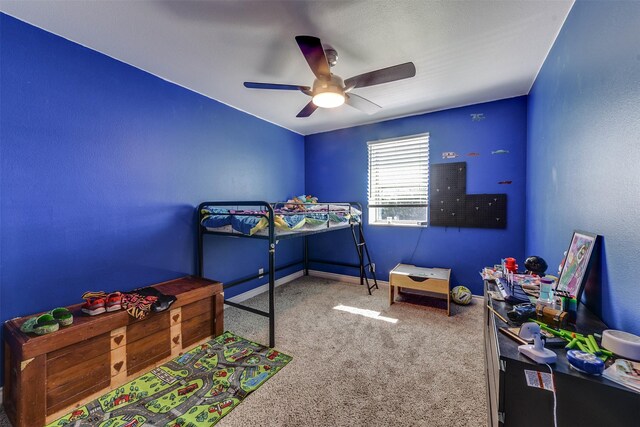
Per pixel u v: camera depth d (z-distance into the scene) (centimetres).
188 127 273
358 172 405
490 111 309
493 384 115
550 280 135
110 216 215
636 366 80
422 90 279
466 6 159
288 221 259
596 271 124
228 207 314
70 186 193
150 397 166
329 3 156
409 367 196
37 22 171
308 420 148
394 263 379
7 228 166
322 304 321
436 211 345
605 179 118
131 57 214
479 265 322
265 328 258
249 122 346
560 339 98
